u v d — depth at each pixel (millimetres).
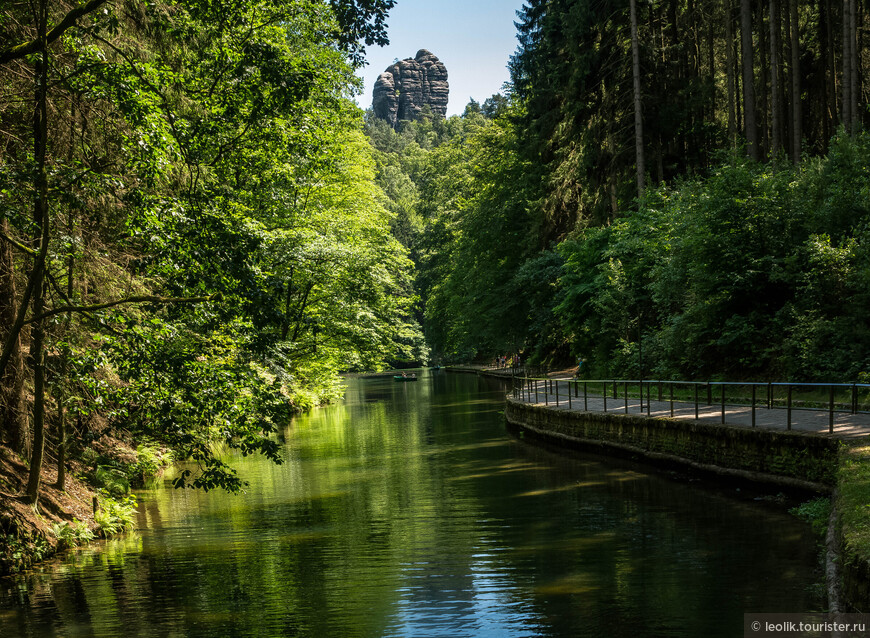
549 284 38188
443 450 22297
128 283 12383
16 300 12656
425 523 12992
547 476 16828
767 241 20688
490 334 45969
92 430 14516
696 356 23312
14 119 11531
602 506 13375
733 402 17328
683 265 22703
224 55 13484
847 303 18344
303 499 15875
